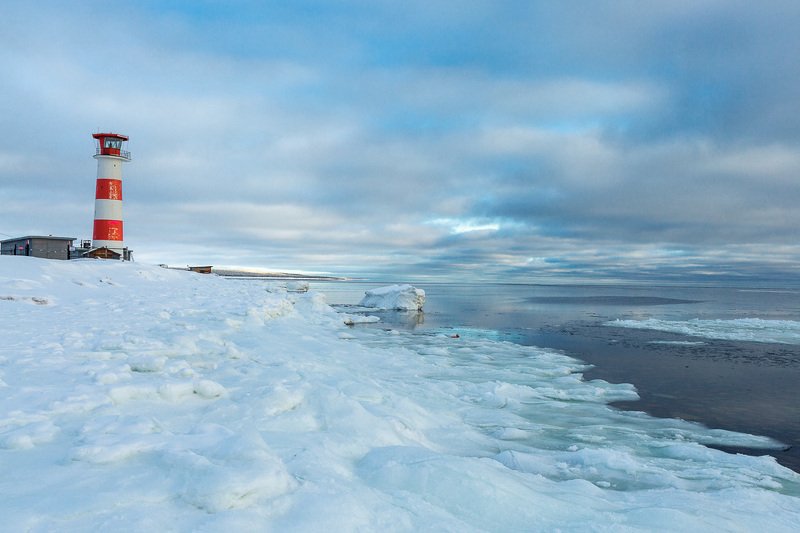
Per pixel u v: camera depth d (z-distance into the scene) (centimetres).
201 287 2769
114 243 3788
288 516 364
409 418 863
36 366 734
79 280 2206
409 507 434
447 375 1529
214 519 338
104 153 3709
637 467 770
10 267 2094
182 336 1040
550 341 2595
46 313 1388
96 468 401
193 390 705
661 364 1925
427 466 522
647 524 487
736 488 695
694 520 499
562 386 1445
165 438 460
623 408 1270
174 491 369
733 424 1151
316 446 554
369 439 638
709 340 2631
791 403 1343
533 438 954
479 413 1081
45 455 427
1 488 357
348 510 383
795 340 2617
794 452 973
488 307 5825
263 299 2212
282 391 723
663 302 7694
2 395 577
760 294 13025
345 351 1625
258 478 377
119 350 901
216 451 433
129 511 335
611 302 7569
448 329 3112
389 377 1356
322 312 3166
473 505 470
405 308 4650
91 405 566
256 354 1097
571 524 458
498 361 1827
